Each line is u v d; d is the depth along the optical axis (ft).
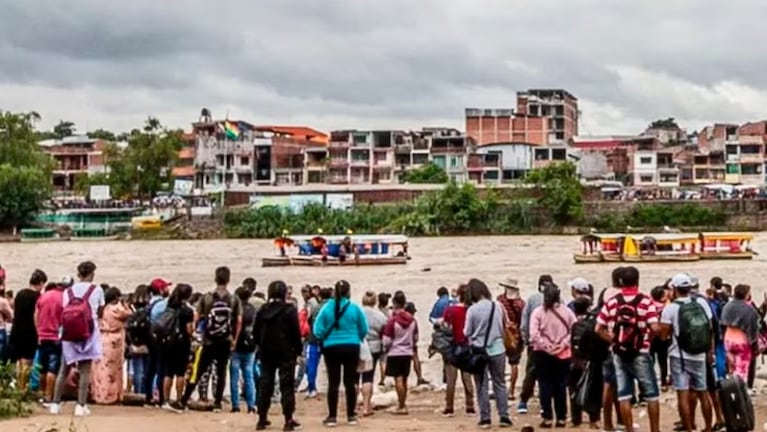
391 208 327.06
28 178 328.08
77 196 403.13
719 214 320.70
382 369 68.49
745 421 40.68
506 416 45.96
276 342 44.09
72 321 46.14
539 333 44.83
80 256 260.83
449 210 319.88
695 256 224.74
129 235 327.67
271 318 44.19
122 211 337.72
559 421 45.39
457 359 45.93
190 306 51.83
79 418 46.01
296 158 406.41
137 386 54.19
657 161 413.59
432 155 401.49
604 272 199.21
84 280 47.19
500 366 45.75
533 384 50.65
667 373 59.36
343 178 399.85
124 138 458.91
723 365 48.08
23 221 330.54
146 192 387.55
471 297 45.73
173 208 340.80
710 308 44.11
